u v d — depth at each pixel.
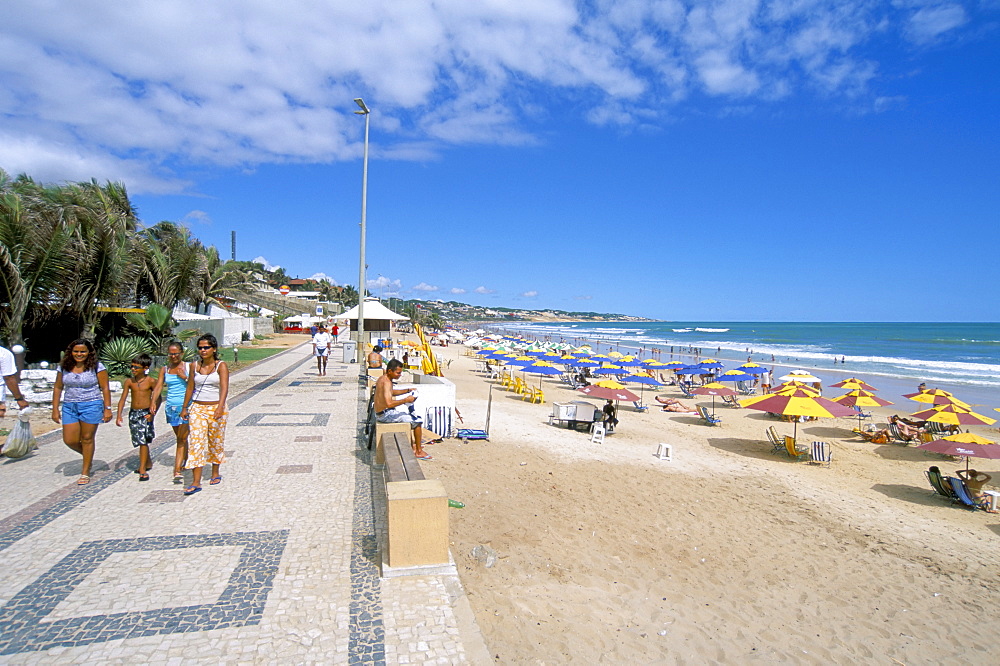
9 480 5.66
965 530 7.71
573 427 13.59
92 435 5.55
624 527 6.72
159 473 6.03
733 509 7.89
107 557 3.98
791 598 5.34
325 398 12.04
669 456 10.85
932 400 15.06
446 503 3.93
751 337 98.88
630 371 22.38
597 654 4.01
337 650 3.00
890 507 8.66
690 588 5.33
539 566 5.35
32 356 14.79
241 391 12.95
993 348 62.97
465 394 20.19
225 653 2.93
